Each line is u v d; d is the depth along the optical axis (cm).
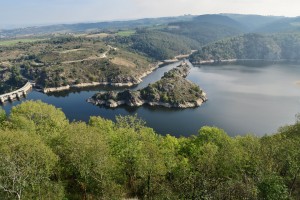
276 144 6688
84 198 5881
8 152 5303
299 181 5866
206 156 6081
